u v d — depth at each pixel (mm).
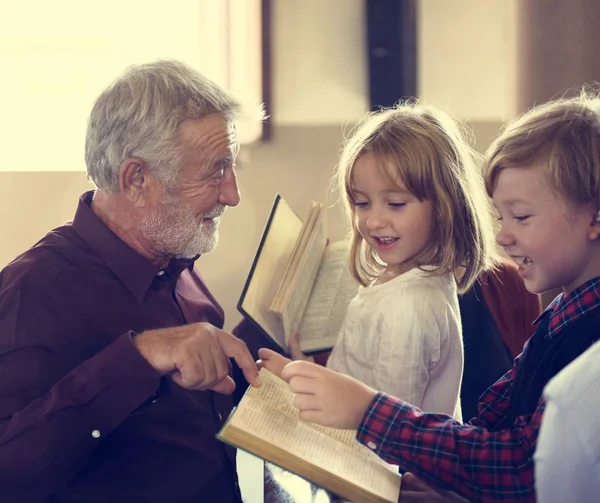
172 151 1521
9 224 2926
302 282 1700
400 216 1544
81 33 2949
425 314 1516
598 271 1151
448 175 1566
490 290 1998
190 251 1619
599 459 792
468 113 3182
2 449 1276
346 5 3094
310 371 1174
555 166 1104
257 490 1644
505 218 1168
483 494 1086
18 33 2912
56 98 2945
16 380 1372
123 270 1542
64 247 1538
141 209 1563
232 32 3051
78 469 1337
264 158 3088
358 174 1562
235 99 1610
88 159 1567
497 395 1357
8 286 1443
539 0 3102
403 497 1198
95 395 1291
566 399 822
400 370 1501
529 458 1058
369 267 1761
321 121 3109
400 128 1564
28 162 2928
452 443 1101
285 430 1173
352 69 3119
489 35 3154
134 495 1467
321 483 1121
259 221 3090
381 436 1133
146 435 1491
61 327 1435
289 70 3084
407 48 3129
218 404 1692
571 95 3139
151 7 2996
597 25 3102
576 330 1144
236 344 1312
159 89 1526
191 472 1526
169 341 1299
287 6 3061
